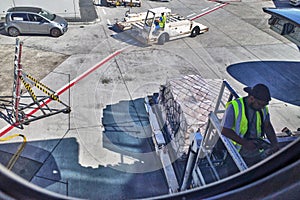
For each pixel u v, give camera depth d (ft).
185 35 46.29
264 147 10.70
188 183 15.64
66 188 21.33
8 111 29.25
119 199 20.83
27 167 22.94
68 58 39.65
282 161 3.12
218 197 3.34
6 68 37.11
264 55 44.32
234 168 11.53
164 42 43.60
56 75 35.70
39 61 38.78
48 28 45.50
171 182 19.45
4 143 25.16
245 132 10.81
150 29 40.50
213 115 12.25
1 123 27.48
